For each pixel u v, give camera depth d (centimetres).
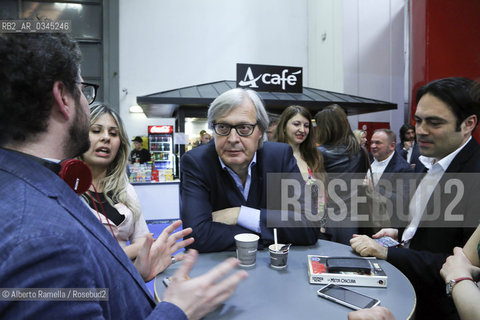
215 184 130
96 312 43
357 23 660
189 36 762
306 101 500
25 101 49
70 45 56
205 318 73
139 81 743
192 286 57
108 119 144
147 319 51
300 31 810
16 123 50
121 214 143
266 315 74
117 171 151
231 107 114
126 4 732
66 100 55
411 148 445
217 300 58
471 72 477
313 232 127
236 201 131
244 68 446
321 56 741
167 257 104
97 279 47
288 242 123
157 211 525
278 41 801
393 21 673
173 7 754
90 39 737
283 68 462
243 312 76
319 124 206
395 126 686
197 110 526
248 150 119
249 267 104
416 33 498
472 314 76
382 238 128
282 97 500
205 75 772
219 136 119
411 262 107
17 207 43
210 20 771
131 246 133
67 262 41
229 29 780
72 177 60
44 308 38
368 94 668
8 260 38
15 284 37
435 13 474
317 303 80
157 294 87
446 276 88
